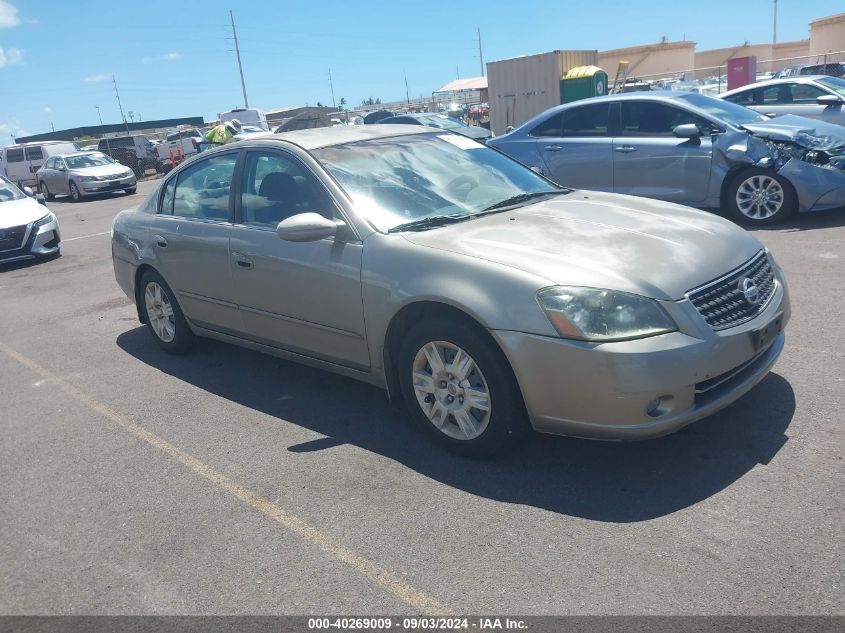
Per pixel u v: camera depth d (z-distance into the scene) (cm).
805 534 287
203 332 540
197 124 6431
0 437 465
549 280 329
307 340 441
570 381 320
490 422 352
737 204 833
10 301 873
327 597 281
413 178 444
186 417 465
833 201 786
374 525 325
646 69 5034
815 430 364
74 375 570
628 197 456
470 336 346
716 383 333
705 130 839
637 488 332
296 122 2741
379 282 381
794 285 601
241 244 464
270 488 366
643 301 319
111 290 875
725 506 311
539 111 2286
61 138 6047
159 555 320
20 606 296
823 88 1195
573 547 295
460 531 313
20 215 1125
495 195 452
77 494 381
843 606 249
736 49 5391
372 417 437
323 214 421
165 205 559
